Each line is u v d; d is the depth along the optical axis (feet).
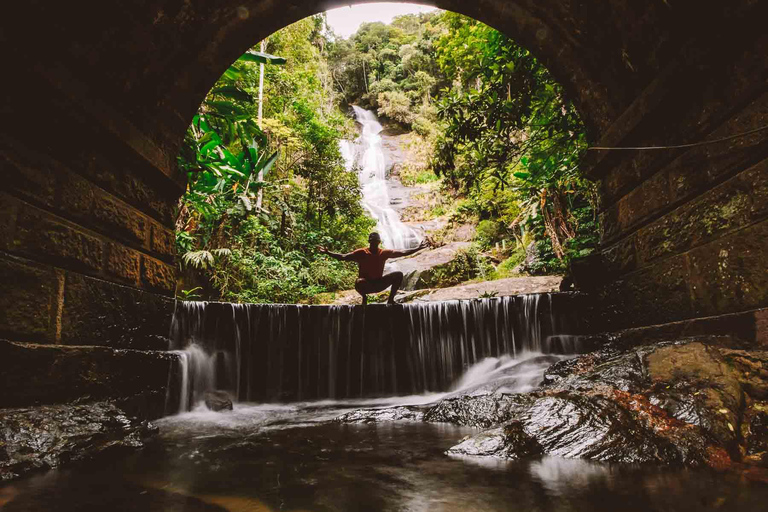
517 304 21.08
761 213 9.73
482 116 21.66
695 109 11.68
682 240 12.48
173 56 14.37
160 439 11.12
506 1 16.33
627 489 6.26
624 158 15.35
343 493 6.45
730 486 6.26
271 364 20.42
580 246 28.89
